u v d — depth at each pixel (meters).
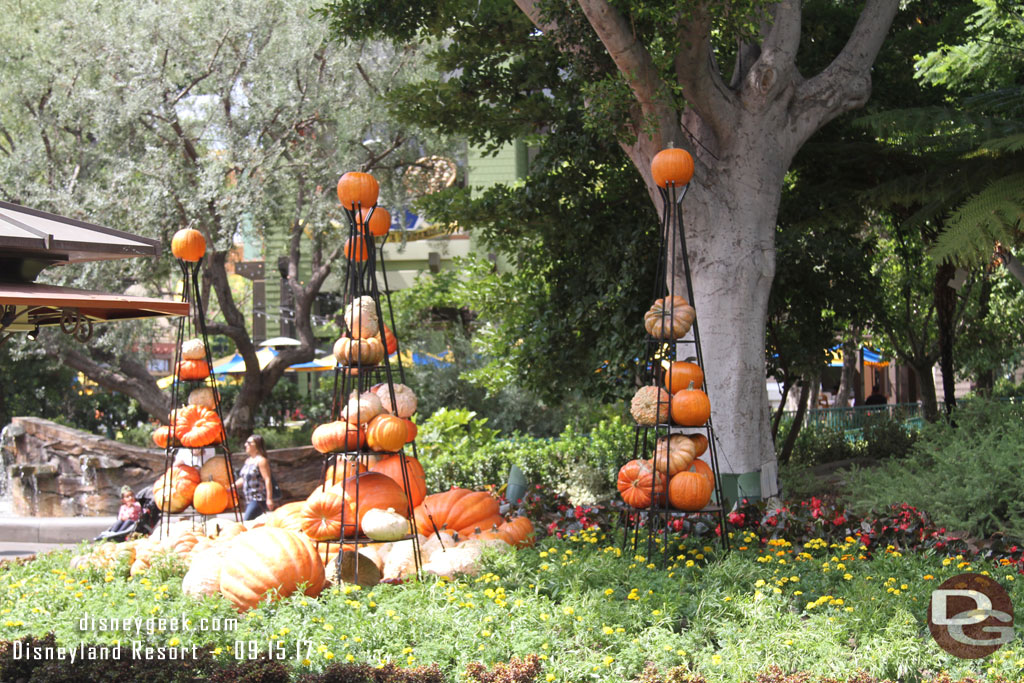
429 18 10.11
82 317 4.84
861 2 11.67
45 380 21.73
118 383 16.95
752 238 8.62
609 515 8.01
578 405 16.70
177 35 15.74
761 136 8.64
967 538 7.59
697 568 6.14
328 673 4.30
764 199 8.68
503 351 13.25
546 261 12.18
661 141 8.31
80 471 12.89
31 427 13.25
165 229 15.42
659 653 4.59
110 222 15.09
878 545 6.93
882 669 4.43
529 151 23.20
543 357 12.05
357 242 6.46
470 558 6.12
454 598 5.38
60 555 7.27
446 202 11.27
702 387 6.76
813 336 12.29
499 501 8.80
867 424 16.27
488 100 11.18
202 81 16.39
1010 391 21.55
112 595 5.62
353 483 5.99
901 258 15.87
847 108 9.07
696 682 4.25
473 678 4.34
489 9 10.16
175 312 4.34
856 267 12.16
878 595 5.32
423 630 4.89
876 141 10.78
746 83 8.66
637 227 10.99
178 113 16.52
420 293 21.30
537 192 11.00
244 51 16.38
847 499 8.80
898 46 11.40
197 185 15.61
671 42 7.73
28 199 14.78
